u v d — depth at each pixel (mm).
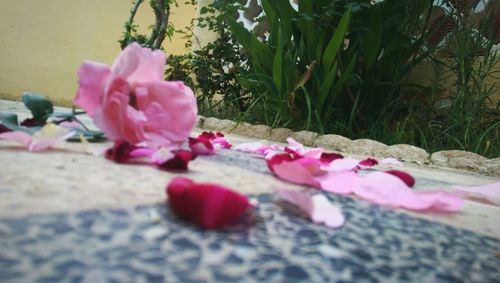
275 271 147
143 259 140
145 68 309
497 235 223
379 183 269
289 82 979
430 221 235
